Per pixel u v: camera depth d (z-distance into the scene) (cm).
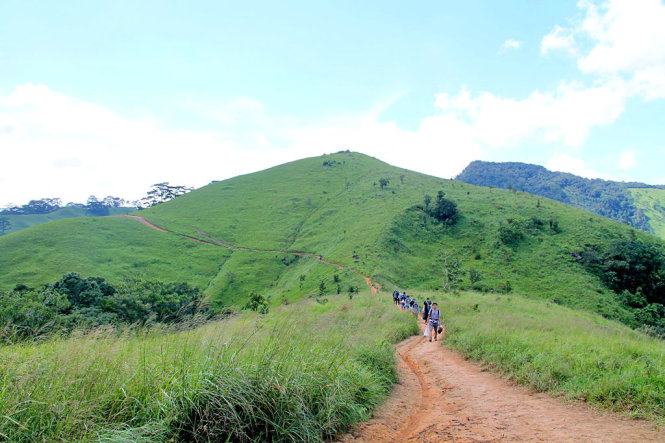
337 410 602
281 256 8694
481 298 3975
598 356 884
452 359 1212
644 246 6900
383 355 921
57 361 488
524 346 1068
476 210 9225
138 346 616
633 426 582
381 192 11331
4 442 374
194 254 8981
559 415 648
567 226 8294
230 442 479
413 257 7469
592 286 6306
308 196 12381
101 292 3712
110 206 19238
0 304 2012
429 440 577
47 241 8362
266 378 546
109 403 465
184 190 15800
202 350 591
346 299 3534
